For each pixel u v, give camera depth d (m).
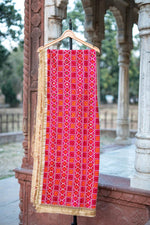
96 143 2.51
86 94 2.54
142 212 2.82
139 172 2.86
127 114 7.64
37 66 3.40
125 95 7.52
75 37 2.51
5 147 8.42
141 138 2.79
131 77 16.61
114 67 15.82
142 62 2.79
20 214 3.61
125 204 2.91
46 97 2.57
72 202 2.54
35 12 3.39
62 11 3.35
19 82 17.53
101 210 3.09
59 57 2.57
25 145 3.53
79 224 3.23
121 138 7.60
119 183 3.03
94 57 2.52
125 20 6.95
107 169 4.77
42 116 2.57
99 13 5.84
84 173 2.54
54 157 2.57
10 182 5.41
